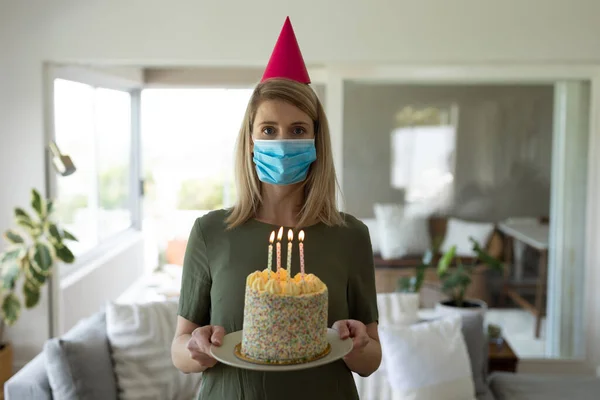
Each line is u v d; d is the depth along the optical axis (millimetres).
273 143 1190
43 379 2395
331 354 1043
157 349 2666
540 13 3619
